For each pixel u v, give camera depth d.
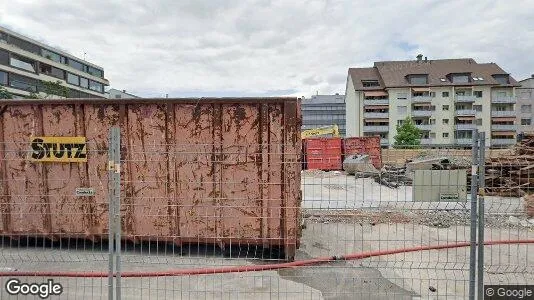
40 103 5.94
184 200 5.83
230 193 5.75
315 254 6.13
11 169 6.07
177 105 5.79
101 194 5.97
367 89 61.28
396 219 8.42
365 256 5.71
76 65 68.81
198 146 5.78
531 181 10.70
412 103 59.97
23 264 5.47
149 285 4.65
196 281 4.81
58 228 6.04
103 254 5.95
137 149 5.86
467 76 60.19
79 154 5.94
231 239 5.77
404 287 4.64
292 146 5.58
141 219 5.89
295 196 5.60
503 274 5.08
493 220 8.30
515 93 60.41
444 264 5.54
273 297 4.36
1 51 50.91
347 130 70.88
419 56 65.88
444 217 8.55
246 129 5.69
